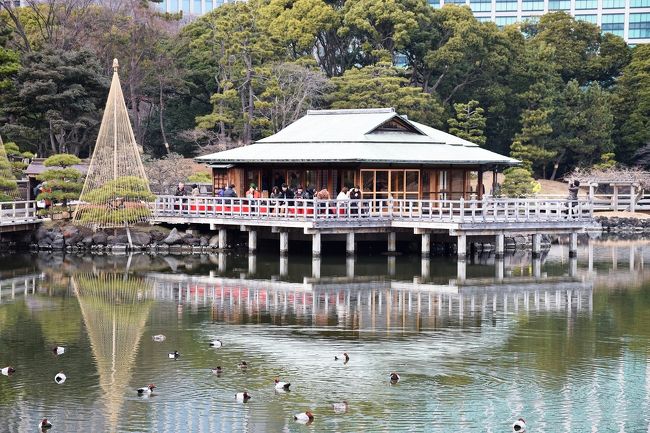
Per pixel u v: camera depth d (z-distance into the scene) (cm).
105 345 3753
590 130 10500
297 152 6475
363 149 6366
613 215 9019
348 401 3112
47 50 8244
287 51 10138
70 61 8100
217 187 7100
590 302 4700
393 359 3581
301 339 3859
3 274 5372
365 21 10181
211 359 3562
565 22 12031
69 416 2967
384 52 10069
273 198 6059
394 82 9412
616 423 2955
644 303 4684
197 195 6725
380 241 6381
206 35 10094
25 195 7194
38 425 2892
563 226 6072
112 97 6381
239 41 9131
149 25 9956
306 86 9250
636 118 10788
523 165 10038
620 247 7275
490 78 10600
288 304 4556
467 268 5697
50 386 3241
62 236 6288
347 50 10794
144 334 3938
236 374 3381
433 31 10512
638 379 3366
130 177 6294
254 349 3703
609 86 12312
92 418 2953
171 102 10438
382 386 3262
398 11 10119
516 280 5334
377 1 10212
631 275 5628
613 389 3259
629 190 9744
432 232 5903
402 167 6469
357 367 3475
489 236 6272
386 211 6200
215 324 4119
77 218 6372
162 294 4797
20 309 4416
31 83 7825
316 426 2898
